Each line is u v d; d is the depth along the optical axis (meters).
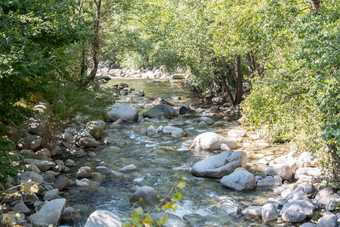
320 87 6.84
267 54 11.03
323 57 6.16
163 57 28.30
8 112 9.16
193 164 13.11
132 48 24.05
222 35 12.55
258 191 10.62
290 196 9.68
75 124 15.88
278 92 8.81
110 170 11.72
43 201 9.42
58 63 8.80
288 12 8.77
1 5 8.58
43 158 12.43
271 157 13.62
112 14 22.69
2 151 8.70
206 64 22.27
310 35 6.66
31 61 7.95
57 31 9.06
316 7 8.52
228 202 9.80
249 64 21.42
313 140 9.77
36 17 8.19
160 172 12.21
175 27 18.72
